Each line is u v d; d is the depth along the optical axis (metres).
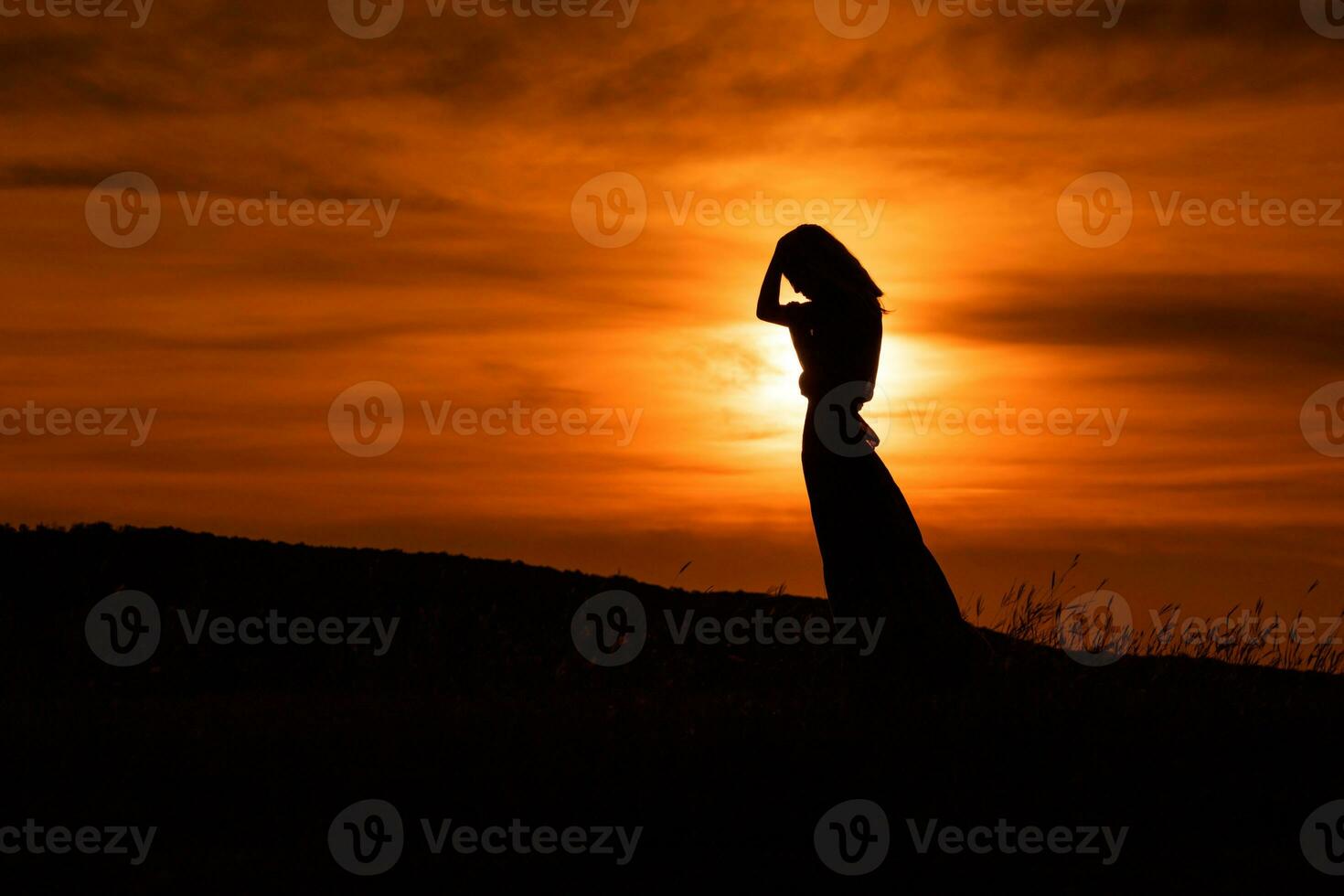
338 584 49.72
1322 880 21.42
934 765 26.00
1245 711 29.59
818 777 25.30
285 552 53.97
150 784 25.14
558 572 53.84
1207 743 27.47
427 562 53.81
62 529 54.91
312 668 40.25
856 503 31.59
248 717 30.12
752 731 27.88
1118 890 21.14
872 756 26.30
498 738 27.67
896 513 31.80
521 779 25.12
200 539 55.00
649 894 20.88
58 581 48.38
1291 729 28.50
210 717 29.95
